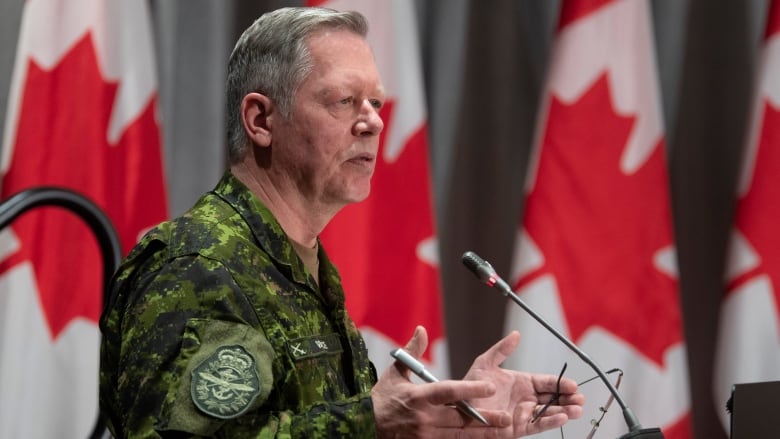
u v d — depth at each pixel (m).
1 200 7.06
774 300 7.57
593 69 7.57
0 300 7.04
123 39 7.28
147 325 3.10
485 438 3.05
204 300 3.13
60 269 7.09
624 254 7.45
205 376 2.96
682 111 8.40
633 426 3.49
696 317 8.36
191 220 3.41
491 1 8.31
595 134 7.52
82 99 7.15
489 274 3.72
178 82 7.93
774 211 7.59
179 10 7.94
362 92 3.61
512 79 8.31
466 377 3.55
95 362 7.13
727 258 8.07
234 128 3.69
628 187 7.49
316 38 3.60
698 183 8.39
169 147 7.90
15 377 6.99
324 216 3.71
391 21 7.52
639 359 7.39
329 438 2.99
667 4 8.40
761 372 7.59
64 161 7.10
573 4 7.64
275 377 3.19
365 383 3.64
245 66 3.66
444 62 8.28
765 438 3.33
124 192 7.20
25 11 7.18
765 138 7.64
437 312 7.35
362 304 7.34
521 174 8.30
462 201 8.25
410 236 7.40
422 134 7.46
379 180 7.45
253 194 3.54
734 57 8.42
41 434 7.02
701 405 8.31
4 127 7.60
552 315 7.39
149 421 2.99
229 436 2.98
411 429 3.00
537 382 3.52
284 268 3.44
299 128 3.55
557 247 7.46
